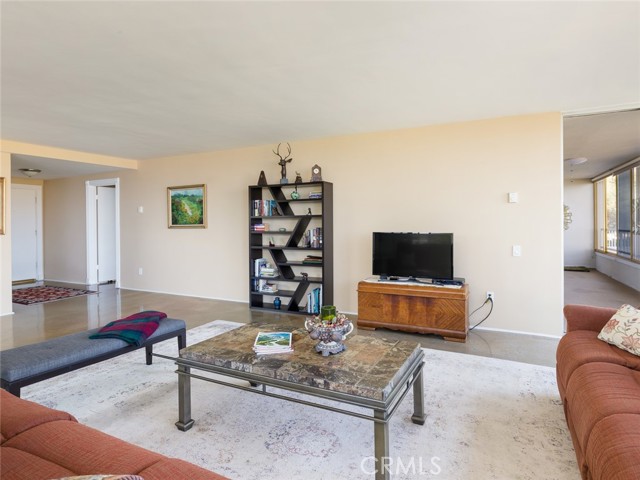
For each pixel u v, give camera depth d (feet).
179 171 20.66
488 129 13.79
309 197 16.28
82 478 3.11
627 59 8.90
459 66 9.29
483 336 13.07
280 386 6.29
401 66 9.29
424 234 13.87
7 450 4.15
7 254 16.76
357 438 6.91
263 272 17.46
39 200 26.66
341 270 16.44
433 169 14.67
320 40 7.98
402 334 13.35
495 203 13.76
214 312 16.83
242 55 8.66
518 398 8.37
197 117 13.52
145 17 7.05
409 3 6.65
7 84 10.36
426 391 8.75
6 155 17.02
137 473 3.82
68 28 7.45
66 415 5.07
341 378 6.01
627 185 24.39
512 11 6.91
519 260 13.48
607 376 5.96
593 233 32.32
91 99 11.59
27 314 16.48
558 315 13.02
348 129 15.23
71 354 7.86
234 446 6.66
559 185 12.92
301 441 6.82
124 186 22.67
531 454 6.33
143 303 18.70
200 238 20.18
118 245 23.03
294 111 12.87
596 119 13.91
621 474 3.94
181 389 7.21
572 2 6.63
